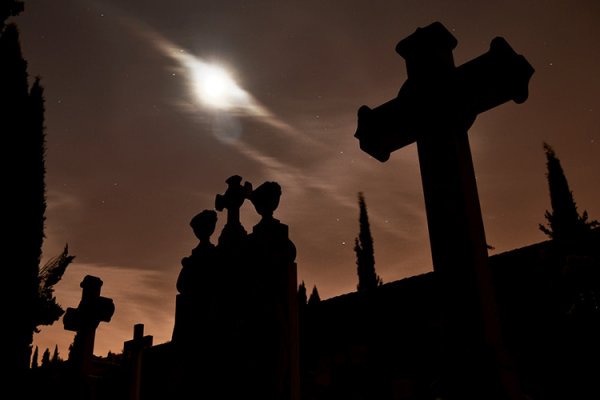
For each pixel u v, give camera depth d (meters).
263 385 3.76
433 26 2.94
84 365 6.68
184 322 4.66
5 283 10.20
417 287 8.34
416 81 2.93
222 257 4.50
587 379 6.10
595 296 6.25
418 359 7.09
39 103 12.12
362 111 3.21
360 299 9.08
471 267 2.44
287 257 4.04
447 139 2.75
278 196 4.27
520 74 2.69
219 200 4.85
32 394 9.51
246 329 4.05
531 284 7.10
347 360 7.83
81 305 6.98
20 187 11.01
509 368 2.27
